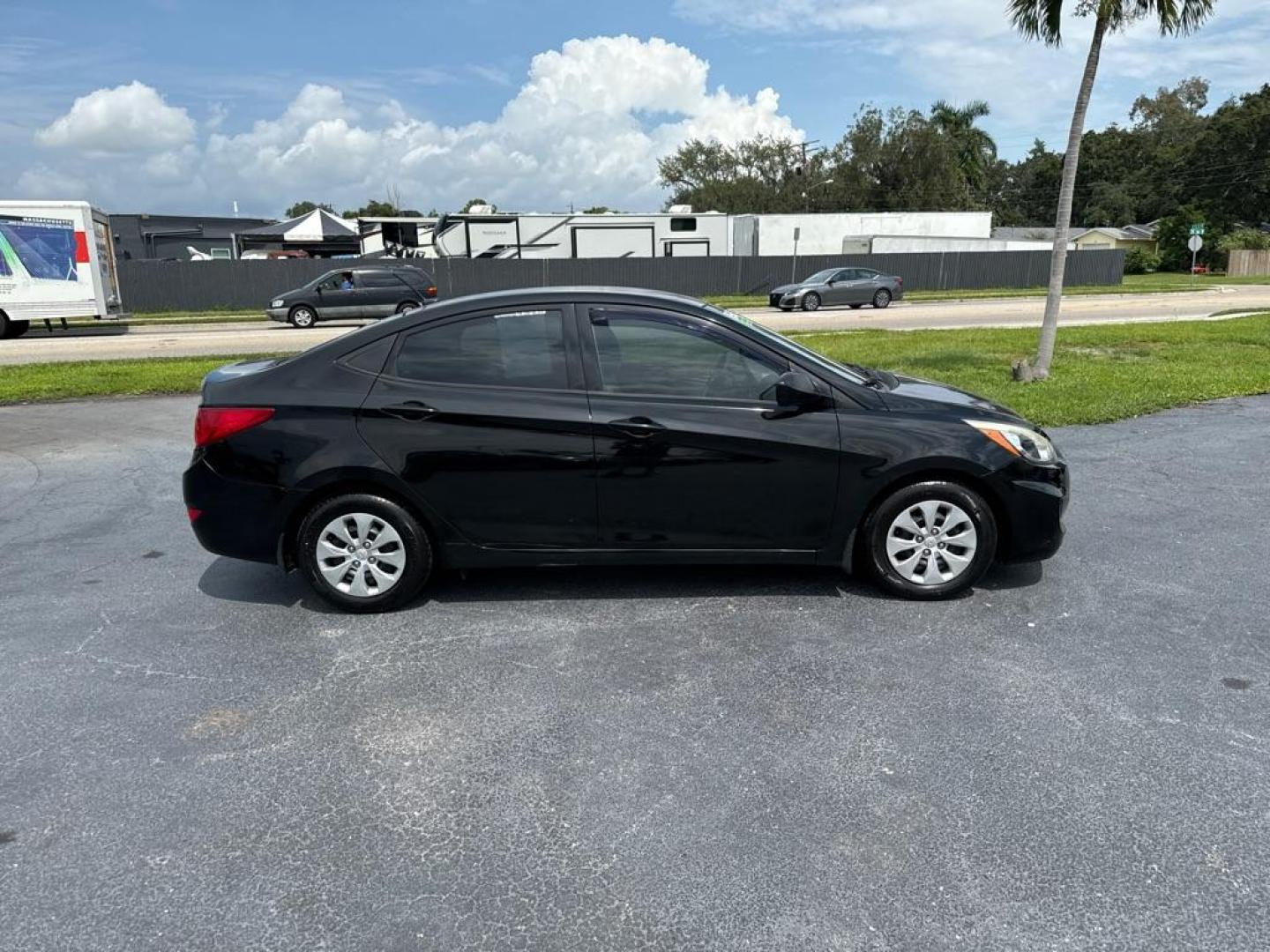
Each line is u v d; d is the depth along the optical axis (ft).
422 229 109.91
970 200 204.95
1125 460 23.53
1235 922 7.68
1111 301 100.73
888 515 14.34
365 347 14.46
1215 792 9.46
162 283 101.55
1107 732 10.64
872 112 183.42
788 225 132.98
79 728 11.14
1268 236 211.41
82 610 14.90
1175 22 30.14
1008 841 8.74
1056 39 31.73
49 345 64.80
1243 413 29.55
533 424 13.92
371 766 10.23
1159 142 302.25
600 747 10.52
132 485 23.26
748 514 14.25
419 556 14.39
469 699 11.74
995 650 12.83
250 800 9.62
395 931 7.74
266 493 14.16
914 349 47.70
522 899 8.10
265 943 7.62
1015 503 14.24
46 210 69.62
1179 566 15.98
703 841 8.84
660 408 13.98
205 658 13.08
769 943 7.52
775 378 14.30
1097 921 7.71
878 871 8.36
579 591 15.30
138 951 7.54
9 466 25.52
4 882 8.39
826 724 10.93
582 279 109.70
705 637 13.42
